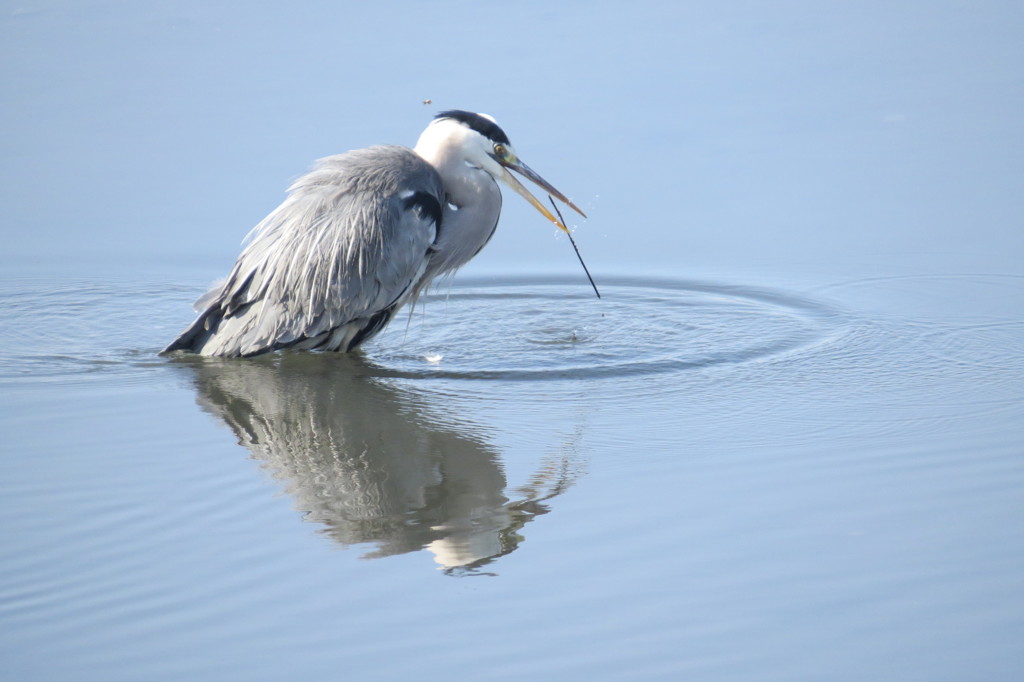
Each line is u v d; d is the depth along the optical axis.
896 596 8.43
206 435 11.98
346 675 7.60
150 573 8.99
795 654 7.76
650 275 18.31
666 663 7.68
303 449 11.60
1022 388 12.91
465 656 7.79
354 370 14.23
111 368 14.29
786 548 9.22
